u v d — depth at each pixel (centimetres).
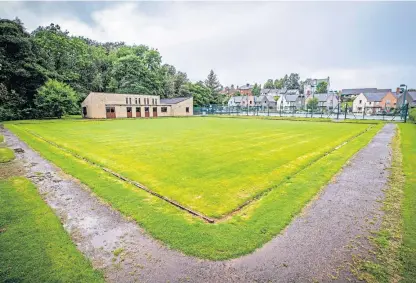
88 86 5266
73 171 729
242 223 414
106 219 434
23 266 302
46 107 3503
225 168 761
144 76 5275
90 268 303
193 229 394
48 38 4531
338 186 602
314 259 321
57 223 414
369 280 281
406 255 325
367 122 2838
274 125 2450
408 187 586
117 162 841
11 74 3359
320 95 7812
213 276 291
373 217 437
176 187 593
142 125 2478
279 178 661
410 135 1571
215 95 7488
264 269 302
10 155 961
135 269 303
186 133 1719
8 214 446
